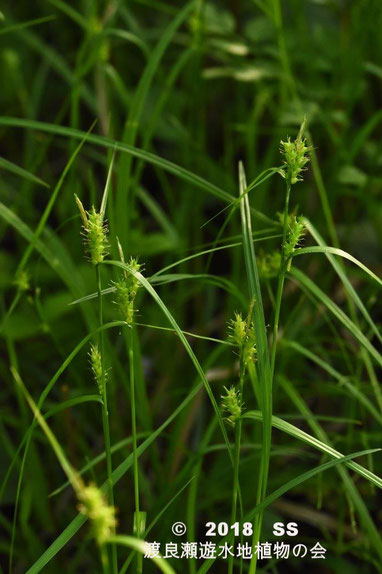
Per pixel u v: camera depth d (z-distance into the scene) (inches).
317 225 27.7
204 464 24.8
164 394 25.5
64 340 26.3
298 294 27.0
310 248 17.2
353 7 31.4
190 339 26.8
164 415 25.5
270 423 17.2
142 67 36.2
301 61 30.7
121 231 22.2
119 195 22.2
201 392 23.3
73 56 36.2
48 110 36.2
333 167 27.5
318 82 31.3
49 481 24.2
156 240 25.5
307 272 27.5
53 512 23.7
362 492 24.6
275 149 28.9
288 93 30.5
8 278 26.4
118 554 22.6
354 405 22.7
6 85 34.0
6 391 26.1
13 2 37.9
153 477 24.2
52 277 27.0
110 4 28.3
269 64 29.3
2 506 24.7
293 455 24.9
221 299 30.5
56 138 35.9
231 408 17.1
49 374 26.9
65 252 23.0
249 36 30.3
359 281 28.0
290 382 24.2
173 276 19.3
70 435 23.0
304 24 32.0
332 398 26.1
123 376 22.7
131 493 23.6
